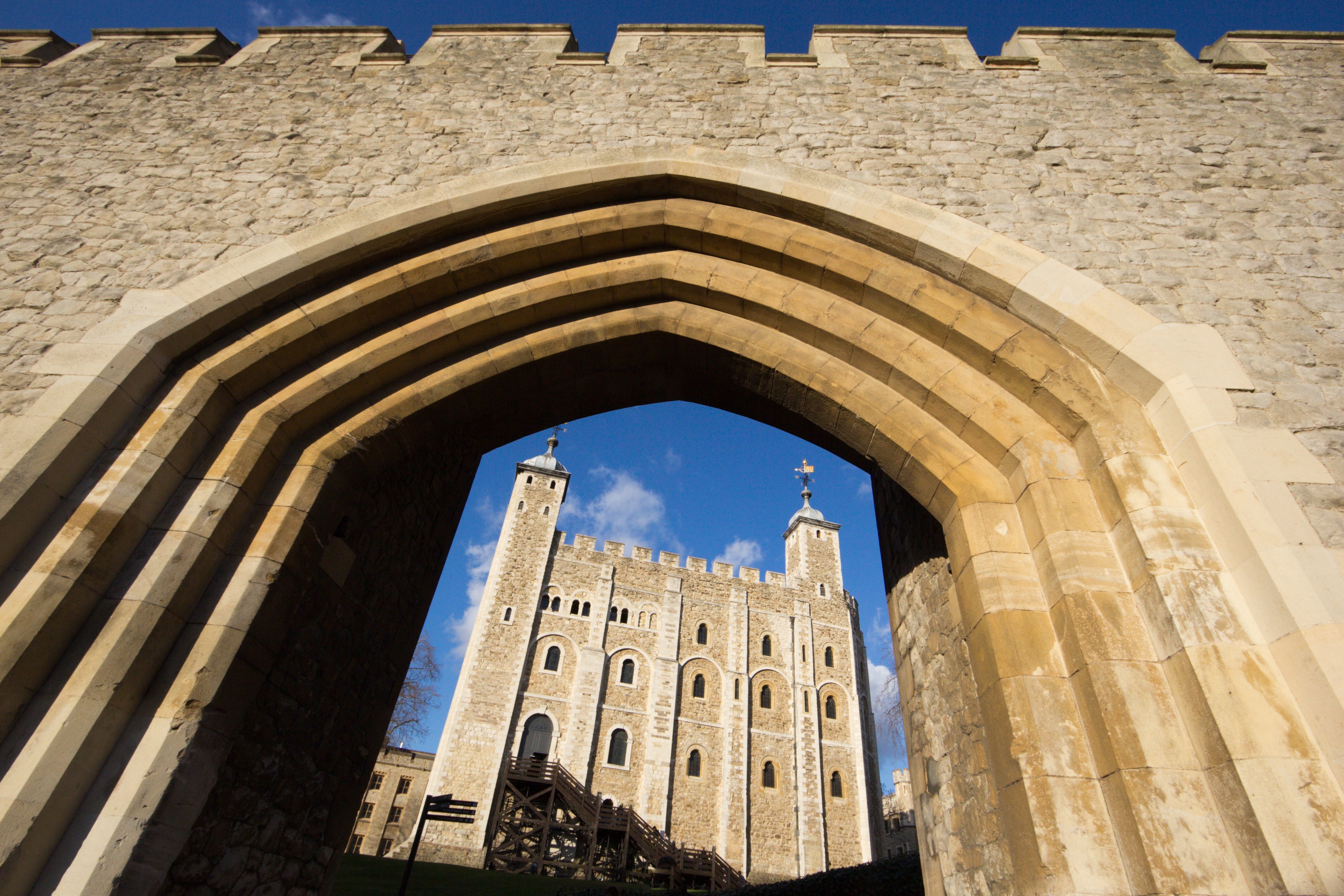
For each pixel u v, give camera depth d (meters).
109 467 3.52
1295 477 3.06
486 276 4.74
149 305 4.02
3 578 3.07
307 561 4.04
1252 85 5.53
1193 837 2.56
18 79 5.93
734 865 28.48
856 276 4.41
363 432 4.36
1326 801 2.39
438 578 6.40
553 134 5.19
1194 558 3.02
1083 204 4.50
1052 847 2.77
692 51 6.15
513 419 5.59
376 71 6.02
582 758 28.86
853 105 5.41
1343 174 4.68
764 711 33.75
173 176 4.97
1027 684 3.19
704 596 36.41
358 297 4.41
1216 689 2.70
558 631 32.22
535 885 14.05
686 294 4.92
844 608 39.09
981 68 5.79
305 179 4.93
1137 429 3.49
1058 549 3.37
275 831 4.04
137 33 6.54
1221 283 3.98
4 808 2.68
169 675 3.28
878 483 6.62
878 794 34.41
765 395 5.00
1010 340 3.96
